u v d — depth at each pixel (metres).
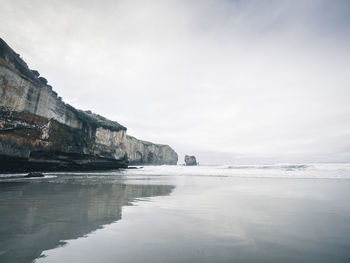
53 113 26.75
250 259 3.47
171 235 4.62
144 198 9.64
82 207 7.34
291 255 3.66
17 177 18.75
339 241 4.35
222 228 5.18
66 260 3.30
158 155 112.81
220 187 14.73
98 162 40.00
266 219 6.07
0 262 3.19
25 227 4.96
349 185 16.00
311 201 9.09
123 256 3.49
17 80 20.05
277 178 24.03
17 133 20.80
